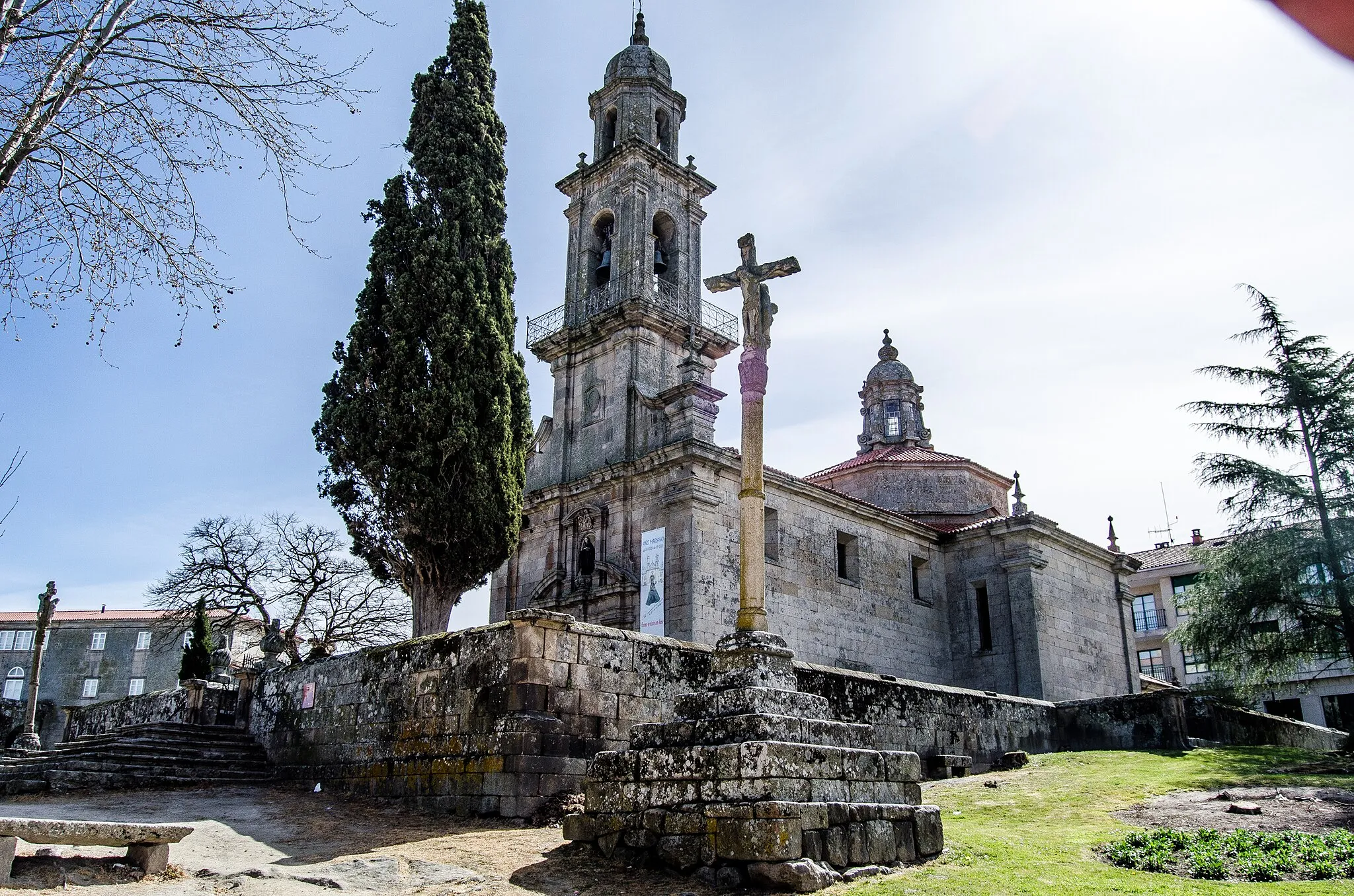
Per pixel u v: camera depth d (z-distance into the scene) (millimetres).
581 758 13695
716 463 26703
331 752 16875
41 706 51906
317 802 14891
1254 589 22047
